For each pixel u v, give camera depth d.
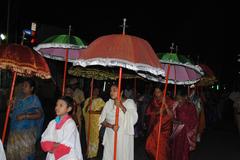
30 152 3.35
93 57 2.65
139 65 2.61
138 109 6.89
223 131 9.37
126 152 3.52
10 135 3.37
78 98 5.37
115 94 3.47
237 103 6.94
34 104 3.36
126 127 3.50
